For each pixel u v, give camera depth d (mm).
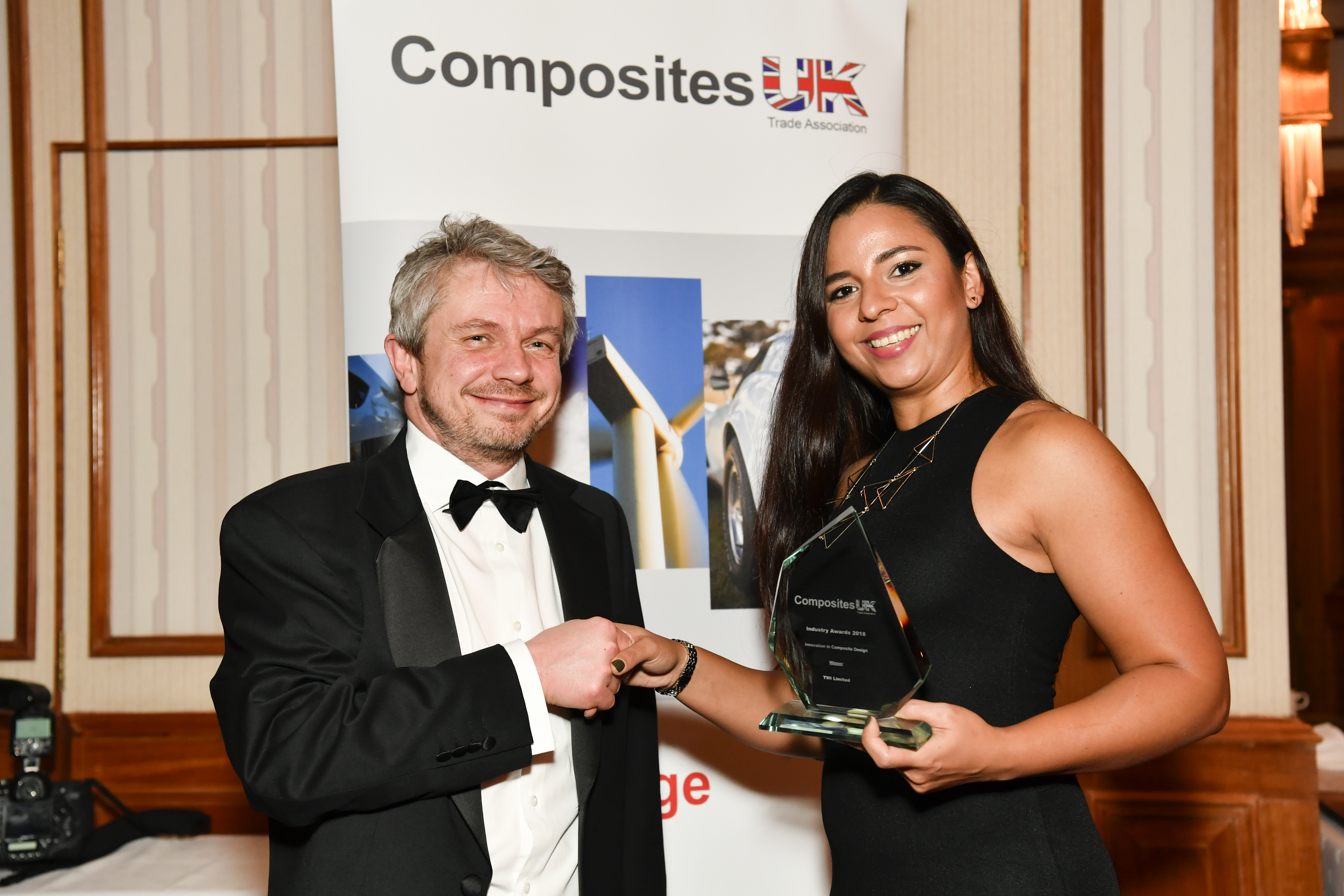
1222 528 2625
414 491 1395
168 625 2752
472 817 1253
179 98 2777
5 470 2770
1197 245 2684
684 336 2236
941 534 1298
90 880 2045
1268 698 2600
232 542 1295
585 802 1353
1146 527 1208
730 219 2262
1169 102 2701
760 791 2209
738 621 2236
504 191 2150
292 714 1196
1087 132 2719
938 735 1082
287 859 1271
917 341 1395
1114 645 1223
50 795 2127
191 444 2766
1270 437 2646
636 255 2217
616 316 2205
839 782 1379
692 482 2230
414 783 1177
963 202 2773
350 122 2102
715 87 2262
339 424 2754
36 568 2754
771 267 2273
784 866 2201
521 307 1363
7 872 2115
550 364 1404
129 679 2736
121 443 2768
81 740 2705
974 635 1262
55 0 2791
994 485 1278
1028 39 2760
